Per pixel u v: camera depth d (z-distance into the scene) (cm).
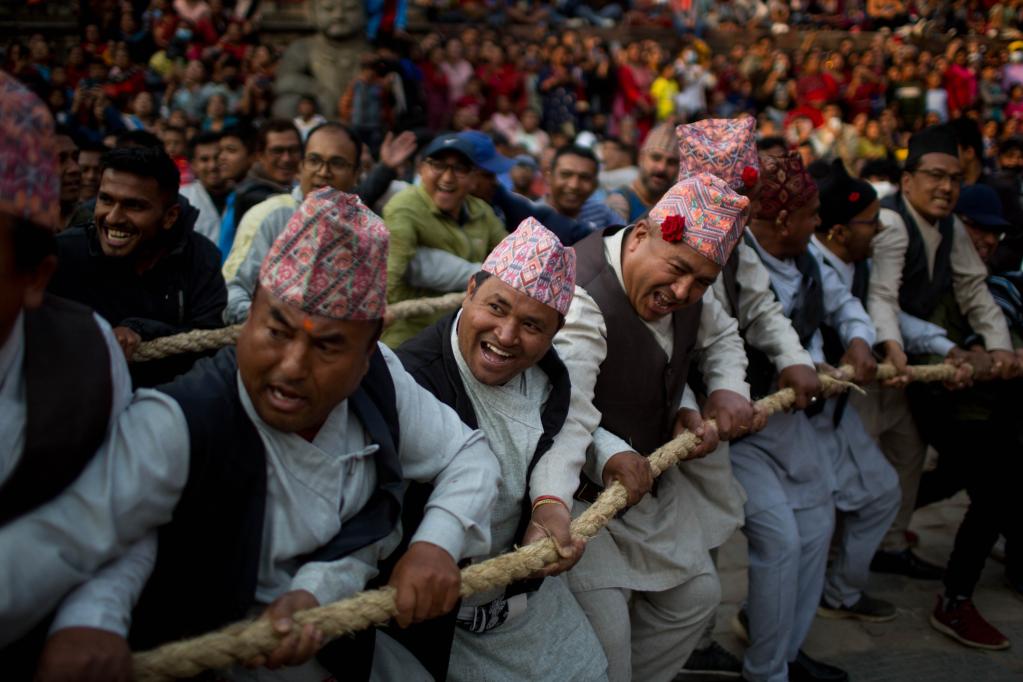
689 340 262
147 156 236
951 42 1447
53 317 140
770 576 302
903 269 379
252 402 152
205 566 155
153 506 143
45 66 1000
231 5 1120
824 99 1240
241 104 913
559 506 206
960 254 385
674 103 1211
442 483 180
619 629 249
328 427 162
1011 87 1370
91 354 140
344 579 160
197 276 265
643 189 470
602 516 213
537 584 218
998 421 353
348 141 356
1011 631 370
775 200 303
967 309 386
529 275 195
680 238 231
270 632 143
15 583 129
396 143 410
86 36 1029
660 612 269
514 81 1095
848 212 341
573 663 223
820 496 322
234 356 160
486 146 409
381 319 152
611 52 1253
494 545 219
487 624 214
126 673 131
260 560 157
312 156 354
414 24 1238
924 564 420
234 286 314
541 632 222
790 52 1403
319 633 147
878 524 355
